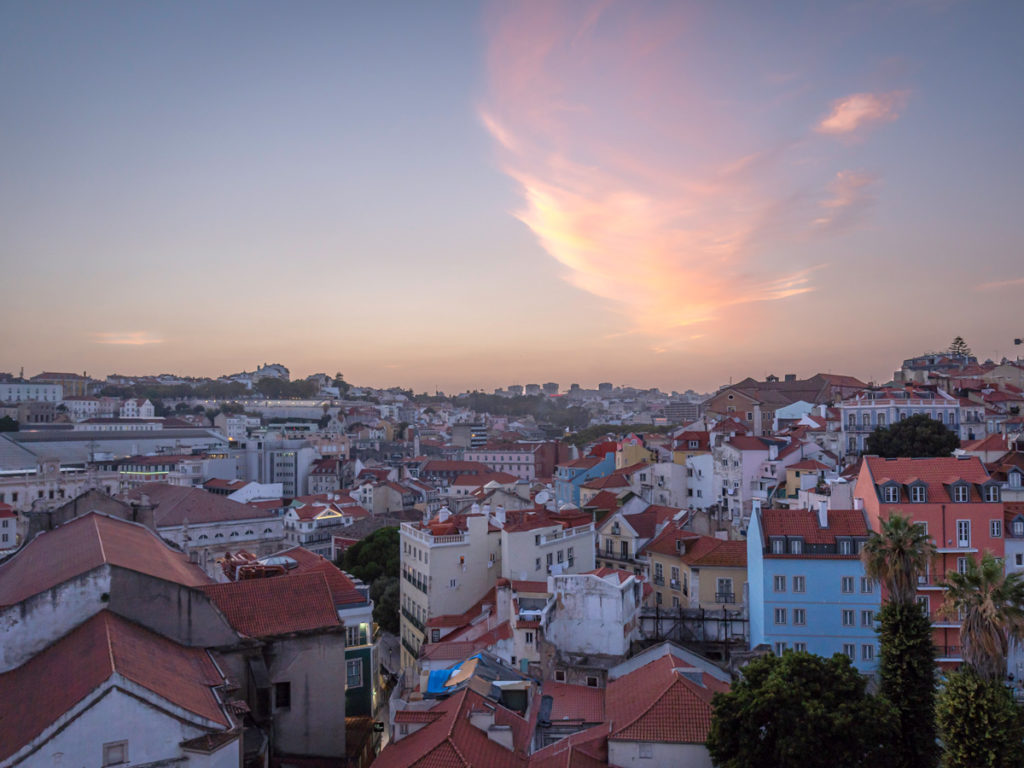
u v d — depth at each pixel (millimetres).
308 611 54719
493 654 67750
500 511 109812
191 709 39281
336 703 53812
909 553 52875
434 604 90312
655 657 64438
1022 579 49906
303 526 169125
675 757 46594
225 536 139125
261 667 50781
